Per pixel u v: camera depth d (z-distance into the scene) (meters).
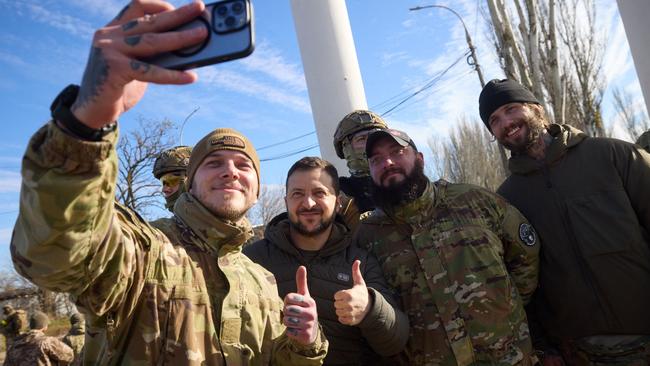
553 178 2.84
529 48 8.50
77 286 1.31
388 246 2.71
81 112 1.07
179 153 4.17
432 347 2.43
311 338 1.68
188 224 1.84
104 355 1.51
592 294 2.62
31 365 6.17
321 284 2.47
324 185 2.57
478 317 2.41
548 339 2.95
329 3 5.32
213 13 1.08
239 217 1.90
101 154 1.11
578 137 2.87
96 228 1.22
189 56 1.07
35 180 1.10
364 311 2.03
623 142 2.77
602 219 2.63
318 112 5.24
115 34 1.04
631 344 2.53
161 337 1.51
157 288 1.56
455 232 2.60
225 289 1.74
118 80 1.03
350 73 5.23
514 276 2.74
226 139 1.95
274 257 2.61
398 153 2.69
